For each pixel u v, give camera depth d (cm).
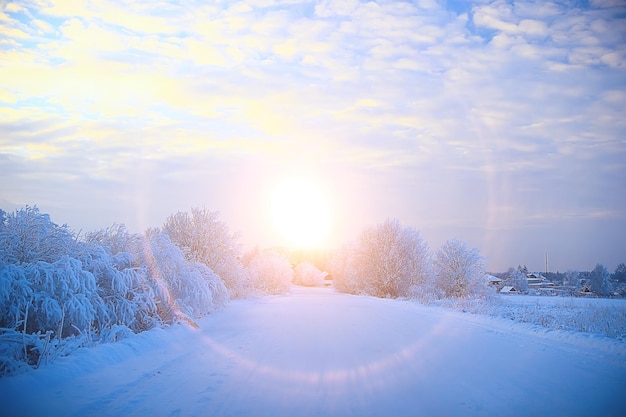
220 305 2391
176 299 1805
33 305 1045
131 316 1373
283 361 1055
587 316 1599
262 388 807
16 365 811
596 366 979
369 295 4909
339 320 1989
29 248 1235
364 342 1341
